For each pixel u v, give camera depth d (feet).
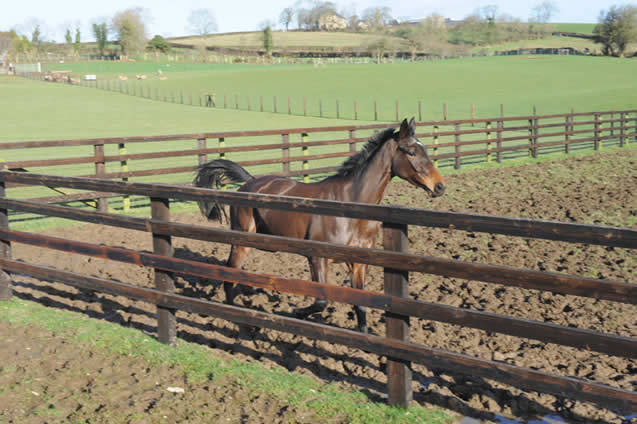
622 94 160.15
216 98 196.75
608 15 376.48
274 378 12.78
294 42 561.02
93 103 170.71
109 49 510.58
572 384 9.51
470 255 24.44
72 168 54.80
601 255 23.66
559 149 69.10
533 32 565.53
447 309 10.55
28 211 17.19
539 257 23.81
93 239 27.81
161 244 14.55
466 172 50.96
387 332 11.43
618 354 8.92
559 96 165.37
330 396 11.99
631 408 9.02
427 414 11.37
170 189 13.99
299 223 15.69
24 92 208.85
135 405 11.54
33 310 17.07
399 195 39.47
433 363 10.82
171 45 558.56
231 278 13.30
